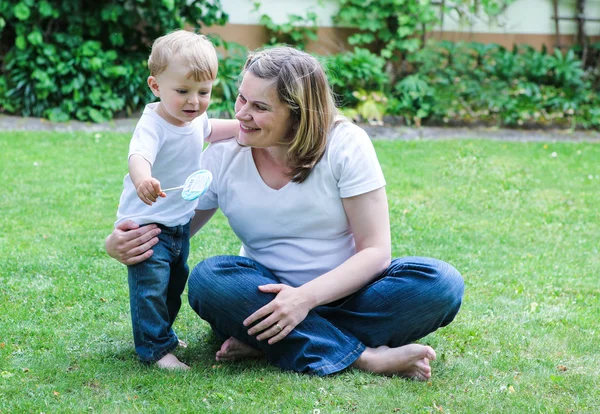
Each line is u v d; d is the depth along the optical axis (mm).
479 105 9219
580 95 9406
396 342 2799
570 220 5320
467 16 9773
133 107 8594
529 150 7820
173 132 2674
